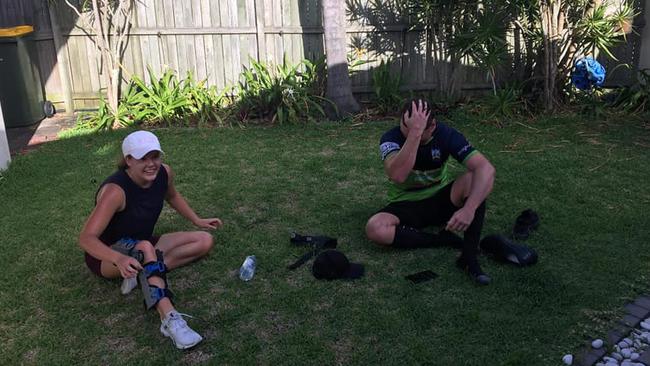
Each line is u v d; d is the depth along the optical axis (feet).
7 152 18.24
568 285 10.75
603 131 21.34
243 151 19.63
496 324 9.60
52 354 9.22
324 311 10.17
